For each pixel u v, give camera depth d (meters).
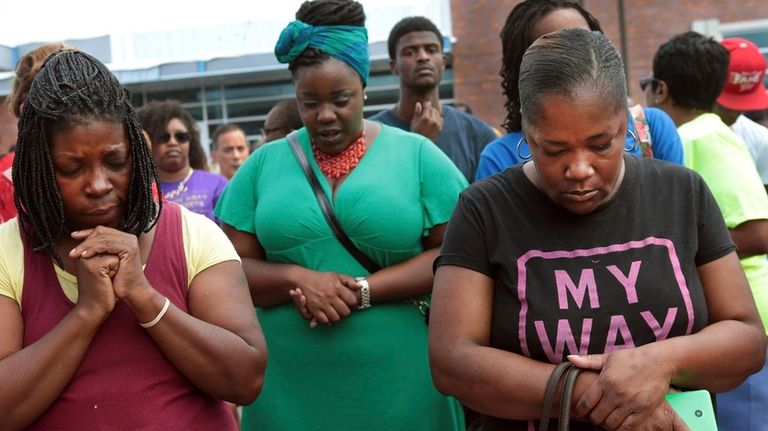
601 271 1.93
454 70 13.89
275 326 3.26
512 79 2.90
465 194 2.09
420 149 3.26
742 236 3.13
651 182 2.01
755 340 1.93
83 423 1.89
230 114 14.02
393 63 4.98
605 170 1.84
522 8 2.85
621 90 1.83
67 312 1.95
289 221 3.19
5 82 11.20
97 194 1.89
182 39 13.80
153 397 1.93
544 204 2.00
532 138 1.86
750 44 4.40
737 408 3.26
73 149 1.86
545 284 1.95
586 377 1.84
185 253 2.06
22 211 1.97
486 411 1.94
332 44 3.13
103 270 1.86
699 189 2.02
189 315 1.96
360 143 3.26
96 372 1.91
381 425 3.13
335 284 3.11
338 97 3.14
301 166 3.26
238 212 3.37
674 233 1.97
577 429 1.94
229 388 1.98
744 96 4.38
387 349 3.14
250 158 3.41
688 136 3.32
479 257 2.02
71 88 1.87
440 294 2.03
